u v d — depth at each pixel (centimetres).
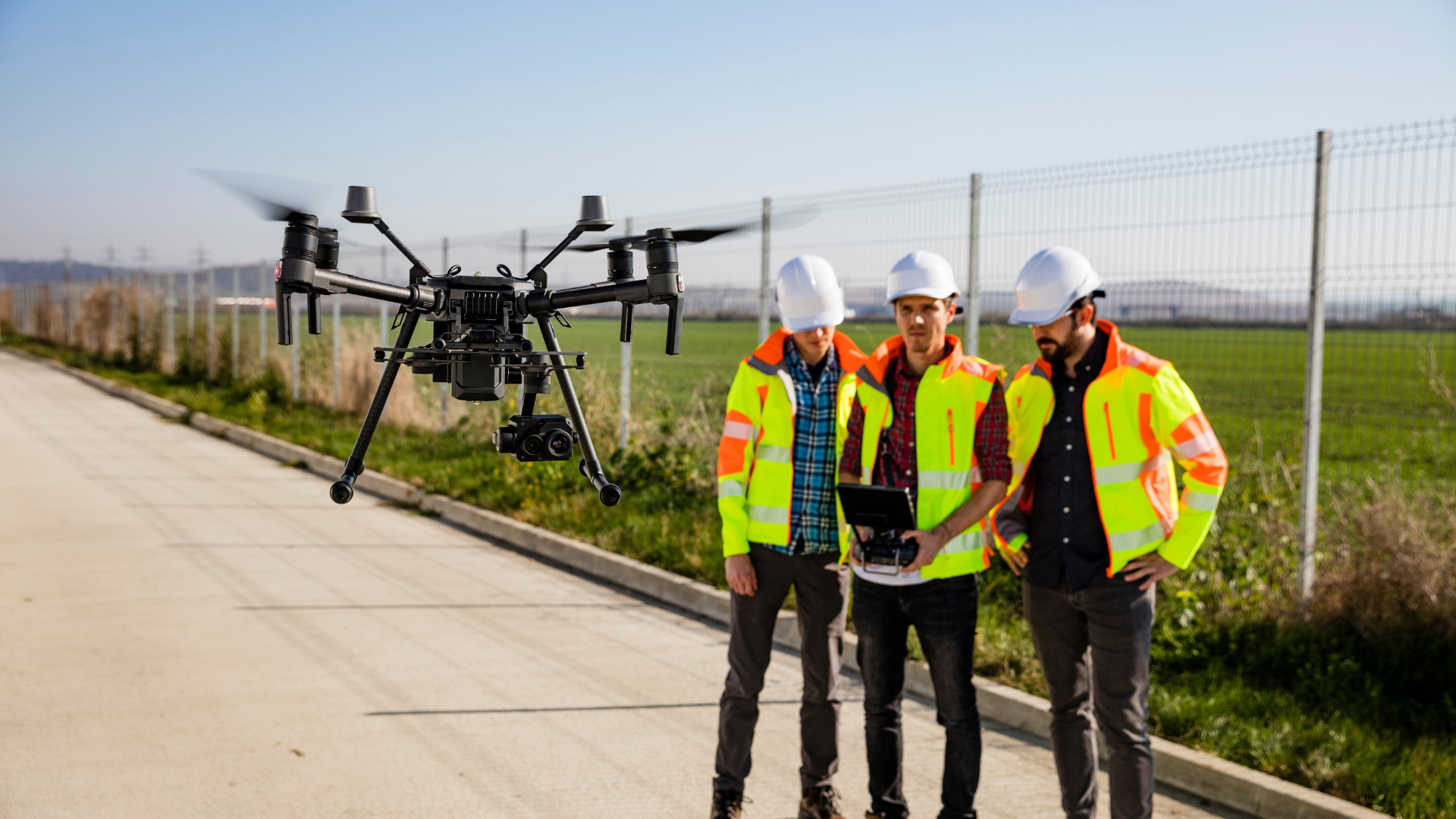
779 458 386
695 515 896
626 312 236
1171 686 530
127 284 3134
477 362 216
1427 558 549
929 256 369
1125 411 352
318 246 203
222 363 2355
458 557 849
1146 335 636
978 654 563
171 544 857
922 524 371
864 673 386
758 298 849
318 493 1135
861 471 386
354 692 531
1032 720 505
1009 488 375
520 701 524
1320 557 593
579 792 425
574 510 934
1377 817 393
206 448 1475
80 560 795
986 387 371
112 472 1227
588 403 1147
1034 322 355
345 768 440
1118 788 352
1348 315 561
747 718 391
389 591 734
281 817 396
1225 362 697
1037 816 413
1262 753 446
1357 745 451
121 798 407
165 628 630
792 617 642
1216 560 630
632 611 700
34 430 1619
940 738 495
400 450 1316
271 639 614
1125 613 350
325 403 1808
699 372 1199
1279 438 866
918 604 372
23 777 424
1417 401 635
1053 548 362
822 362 394
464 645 615
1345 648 546
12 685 527
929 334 365
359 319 1778
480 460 1181
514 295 221
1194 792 441
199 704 508
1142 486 353
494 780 433
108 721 483
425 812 403
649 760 459
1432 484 612
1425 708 492
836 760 399
